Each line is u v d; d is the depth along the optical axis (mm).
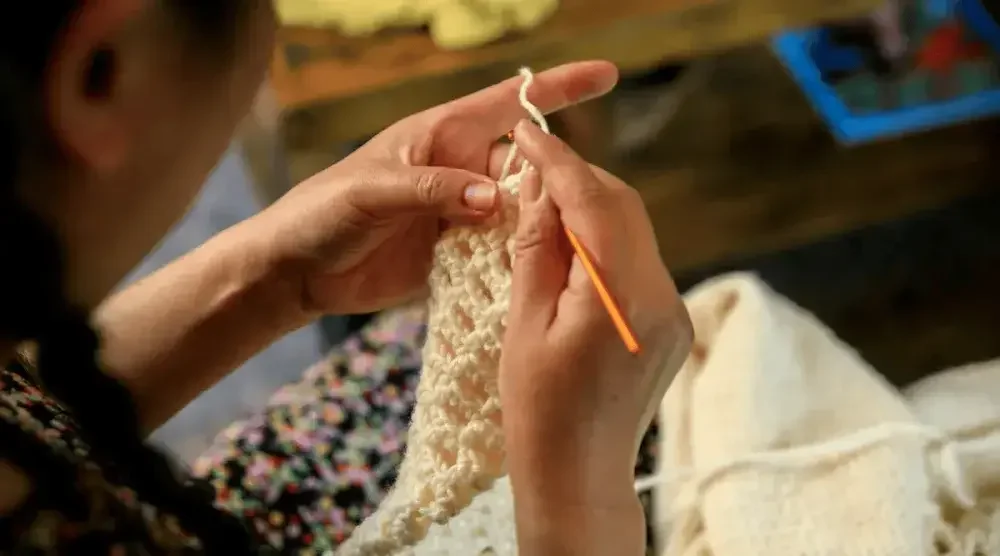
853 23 1355
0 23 255
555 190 441
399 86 850
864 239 1268
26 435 352
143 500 381
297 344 1120
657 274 442
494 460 504
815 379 694
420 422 543
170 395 594
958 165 1305
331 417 702
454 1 879
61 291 311
